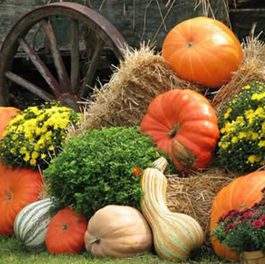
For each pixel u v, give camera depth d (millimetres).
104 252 9445
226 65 11336
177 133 10547
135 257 9391
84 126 11414
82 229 9914
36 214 10445
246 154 9922
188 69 11367
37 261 9438
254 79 11133
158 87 11375
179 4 14203
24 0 15742
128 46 13742
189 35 11484
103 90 11578
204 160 10391
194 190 10078
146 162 9977
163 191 9758
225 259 9281
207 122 10406
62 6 14180
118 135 10250
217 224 8758
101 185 9734
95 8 15117
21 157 11484
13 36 14883
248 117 9906
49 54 15562
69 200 10047
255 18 14016
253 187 9273
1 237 11359
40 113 11750
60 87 14812
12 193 11523
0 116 12914
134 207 9734
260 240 8102
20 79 15133
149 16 14594
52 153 11430
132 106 11359
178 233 9336
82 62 15461
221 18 13656
